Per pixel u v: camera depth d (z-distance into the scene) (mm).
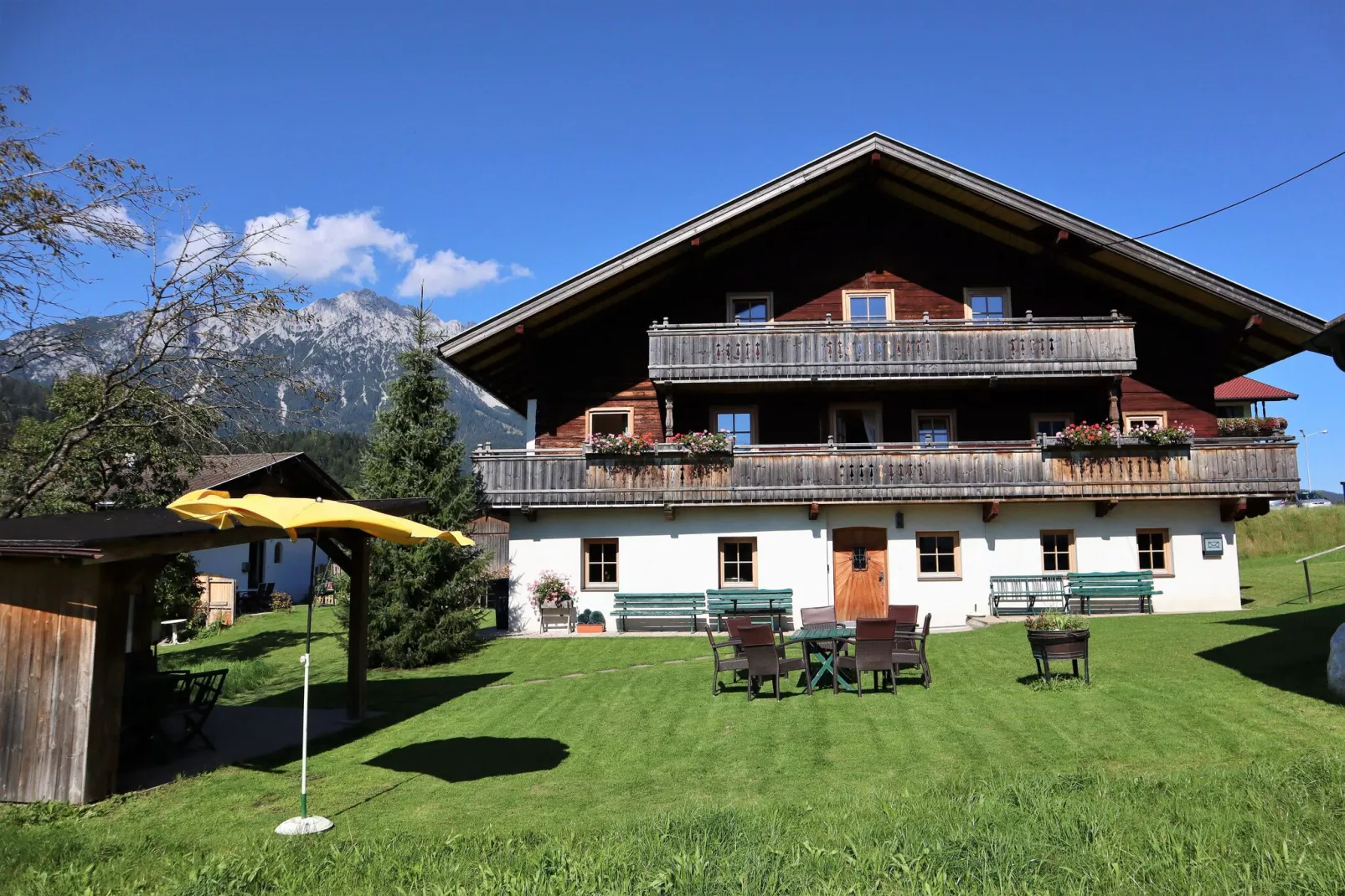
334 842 6602
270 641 23000
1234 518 20078
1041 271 21219
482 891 5023
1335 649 9438
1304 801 5879
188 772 9438
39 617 8648
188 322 16094
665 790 8000
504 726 11047
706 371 19750
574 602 19688
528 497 19594
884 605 19719
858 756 8664
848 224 21516
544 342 21047
